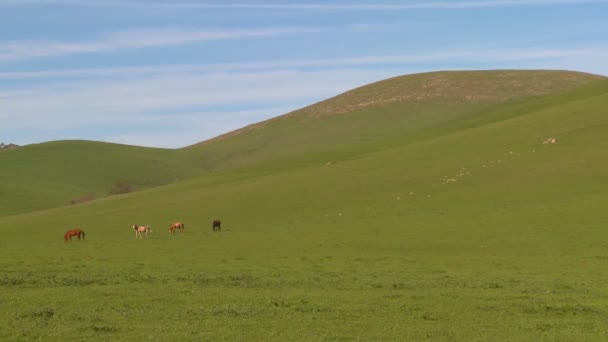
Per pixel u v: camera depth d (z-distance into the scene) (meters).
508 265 37.22
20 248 50.41
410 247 45.19
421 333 21.05
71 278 31.86
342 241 48.62
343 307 24.58
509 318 23.20
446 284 30.38
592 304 25.47
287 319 22.58
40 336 20.22
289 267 37.28
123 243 52.72
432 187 68.94
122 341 19.78
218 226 59.91
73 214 84.75
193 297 26.62
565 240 44.44
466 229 50.12
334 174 82.44
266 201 72.38
